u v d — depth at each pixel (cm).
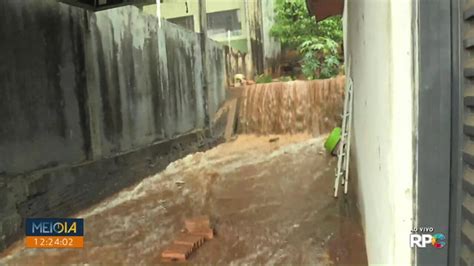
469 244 129
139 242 441
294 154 906
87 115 634
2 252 432
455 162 138
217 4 1780
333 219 450
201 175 766
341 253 357
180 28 1009
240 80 1504
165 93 915
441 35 139
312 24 1725
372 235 265
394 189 150
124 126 741
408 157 147
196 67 1107
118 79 727
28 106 509
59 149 565
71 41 600
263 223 468
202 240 424
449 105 139
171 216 530
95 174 636
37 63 528
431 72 140
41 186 516
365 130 318
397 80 147
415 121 145
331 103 1198
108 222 516
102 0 627
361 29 328
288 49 1958
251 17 1812
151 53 859
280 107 1254
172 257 384
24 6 507
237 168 805
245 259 372
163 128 898
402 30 146
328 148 838
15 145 484
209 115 1166
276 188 625
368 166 295
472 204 130
